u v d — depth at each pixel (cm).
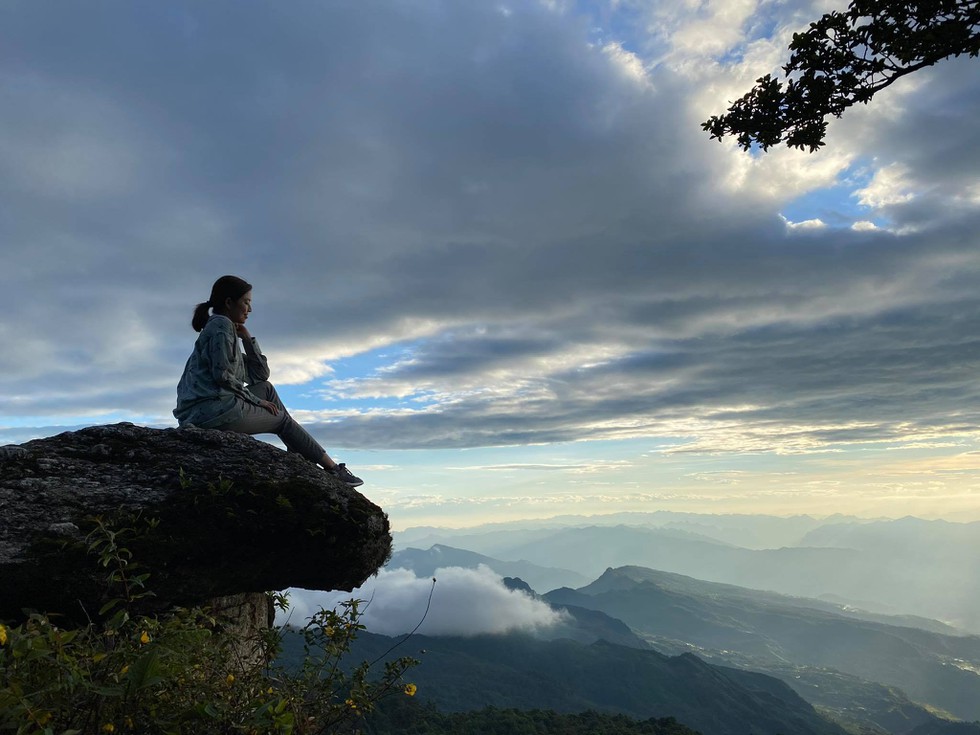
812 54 714
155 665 251
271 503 565
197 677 303
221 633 377
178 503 543
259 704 298
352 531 590
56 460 567
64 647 267
